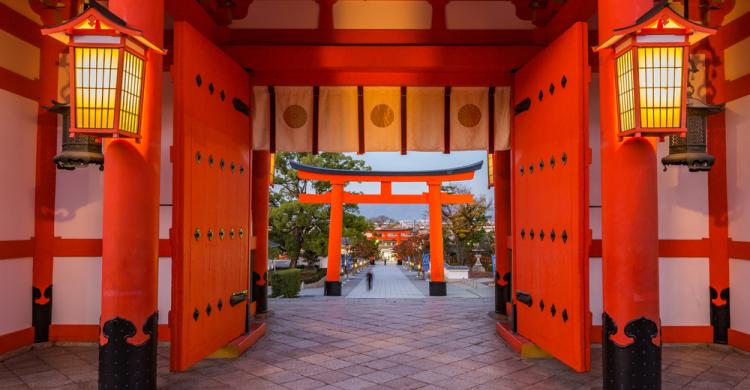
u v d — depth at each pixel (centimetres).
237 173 591
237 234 586
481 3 637
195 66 470
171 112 637
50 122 617
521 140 600
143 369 377
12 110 568
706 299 611
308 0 642
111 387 367
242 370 491
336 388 435
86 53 330
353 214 2681
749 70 566
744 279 570
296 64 624
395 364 514
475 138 778
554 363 517
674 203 619
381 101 795
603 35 390
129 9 385
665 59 325
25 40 585
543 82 530
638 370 361
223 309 538
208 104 504
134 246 376
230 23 639
